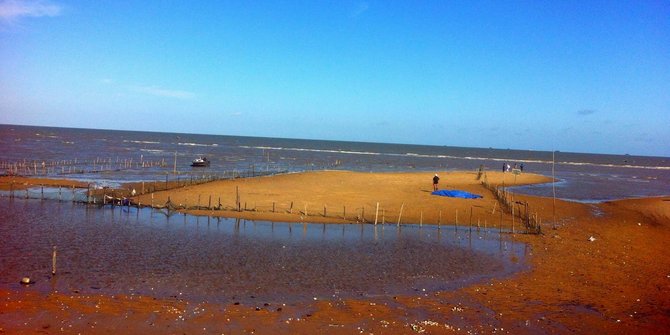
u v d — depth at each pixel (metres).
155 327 16.94
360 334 17.02
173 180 67.06
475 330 17.80
